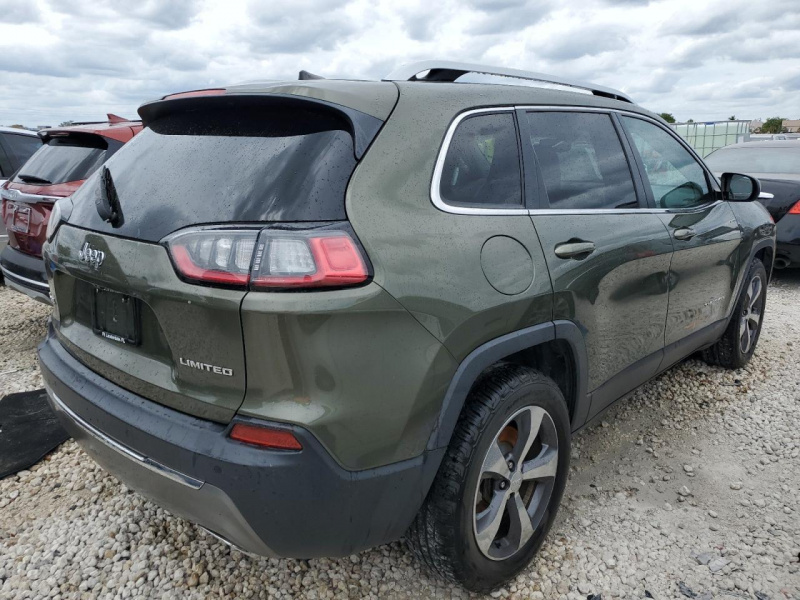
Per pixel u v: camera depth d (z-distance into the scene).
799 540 2.57
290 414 1.62
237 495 1.64
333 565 2.41
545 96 2.59
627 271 2.65
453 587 2.31
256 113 1.97
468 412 2.01
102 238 1.95
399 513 1.85
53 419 3.54
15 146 6.70
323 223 1.67
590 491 2.92
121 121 5.32
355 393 1.66
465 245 1.95
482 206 2.10
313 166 1.75
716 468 3.13
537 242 2.21
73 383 2.09
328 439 1.64
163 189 1.90
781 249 6.66
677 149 3.42
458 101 2.17
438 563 2.07
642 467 3.14
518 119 2.38
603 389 2.69
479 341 1.95
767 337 5.02
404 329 1.74
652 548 2.53
